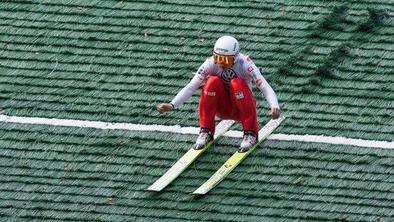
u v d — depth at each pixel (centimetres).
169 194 3812
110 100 4116
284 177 3853
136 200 3803
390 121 4025
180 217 3747
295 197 3794
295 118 4041
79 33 4350
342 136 3978
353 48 4272
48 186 3853
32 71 4216
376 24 4350
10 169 3903
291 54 4253
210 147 3947
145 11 4428
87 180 3866
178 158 3922
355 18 4381
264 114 4056
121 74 4206
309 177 3853
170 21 4388
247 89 3856
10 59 4256
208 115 3900
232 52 3803
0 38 4328
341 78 4169
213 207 3769
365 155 3916
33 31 4359
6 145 3975
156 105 4100
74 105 4100
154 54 4272
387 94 4119
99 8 4444
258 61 4231
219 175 3838
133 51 4281
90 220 3750
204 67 3878
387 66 4212
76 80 4184
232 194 3803
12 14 4419
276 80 4156
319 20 4369
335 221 3728
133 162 3916
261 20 4384
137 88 4153
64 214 3772
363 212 3750
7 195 3828
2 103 4103
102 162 3919
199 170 3881
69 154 3944
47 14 4419
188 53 4272
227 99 3897
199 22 4381
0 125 4034
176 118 4056
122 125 4034
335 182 3838
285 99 4103
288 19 4381
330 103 4088
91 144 3975
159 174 3878
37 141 3984
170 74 4203
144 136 4000
